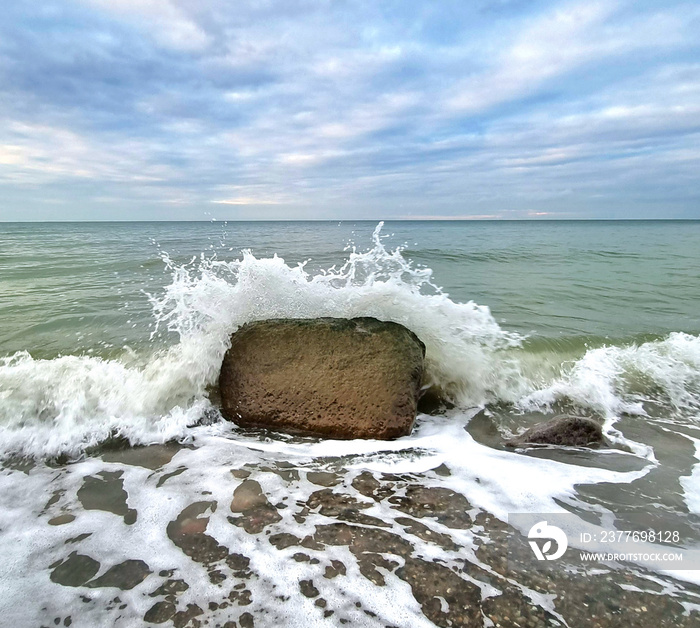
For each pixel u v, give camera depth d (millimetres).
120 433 3383
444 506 2494
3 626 1696
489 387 4234
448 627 1695
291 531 2277
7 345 4965
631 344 5426
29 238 23672
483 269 12312
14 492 2648
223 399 3684
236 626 1701
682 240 25672
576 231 41281
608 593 1857
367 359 3619
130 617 1744
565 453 3139
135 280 9156
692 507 2500
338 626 1699
